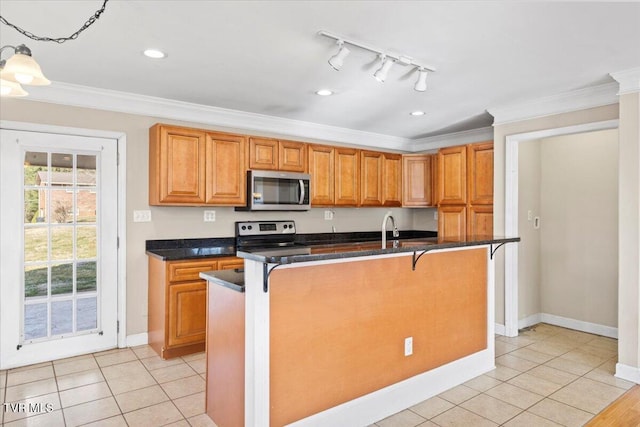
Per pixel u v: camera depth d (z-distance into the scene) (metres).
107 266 3.58
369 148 5.39
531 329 4.34
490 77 3.08
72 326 3.43
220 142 3.87
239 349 2.09
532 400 2.68
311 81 3.18
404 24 2.20
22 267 3.21
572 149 4.38
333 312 2.28
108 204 3.58
